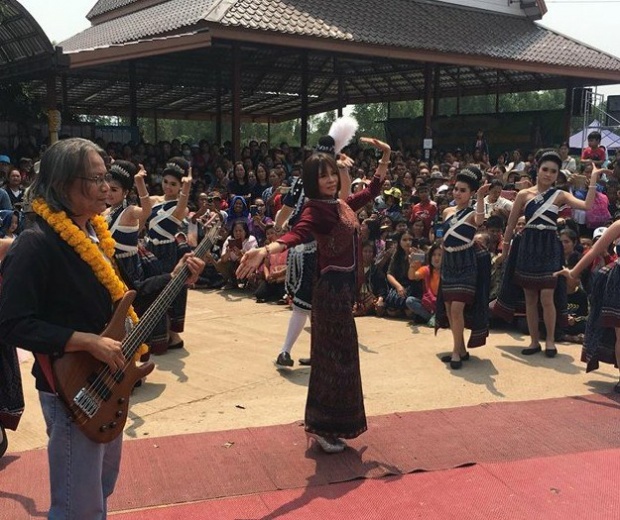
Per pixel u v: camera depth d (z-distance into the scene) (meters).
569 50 16.75
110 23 16.77
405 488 3.44
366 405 4.60
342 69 20.45
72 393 2.20
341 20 13.14
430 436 4.05
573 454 3.84
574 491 3.43
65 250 2.25
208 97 22.84
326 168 3.54
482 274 5.50
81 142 2.31
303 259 5.19
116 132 16.50
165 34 12.26
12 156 14.39
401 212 10.20
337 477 3.53
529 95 45.84
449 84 21.92
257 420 4.31
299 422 4.24
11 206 8.60
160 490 3.35
